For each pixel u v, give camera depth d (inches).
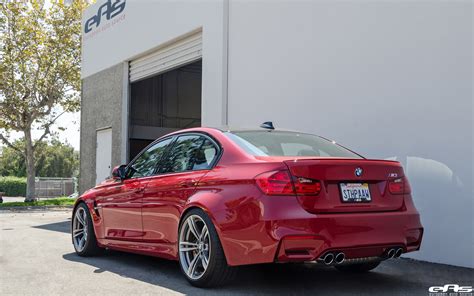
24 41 893.8
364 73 255.3
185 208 168.9
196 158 179.8
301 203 142.0
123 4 518.9
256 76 330.0
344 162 149.9
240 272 190.7
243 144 167.9
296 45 298.5
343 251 143.7
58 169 2795.3
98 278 183.3
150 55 484.1
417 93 229.0
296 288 163.5
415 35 231.0
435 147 219.9
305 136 190.5
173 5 431.5
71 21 924.6
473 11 208.2
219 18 366.6
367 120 252.2
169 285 169.6
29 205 856.3
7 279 182.2
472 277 185.5
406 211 158.7
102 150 558.3
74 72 936.3
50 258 232.8
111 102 542.0
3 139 944.3
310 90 287.1
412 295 155.9
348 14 265.6
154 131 650.8
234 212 149.8
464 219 207.3
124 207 208.7
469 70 208.4
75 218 246.8
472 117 206.2
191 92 697.0
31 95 932.0
